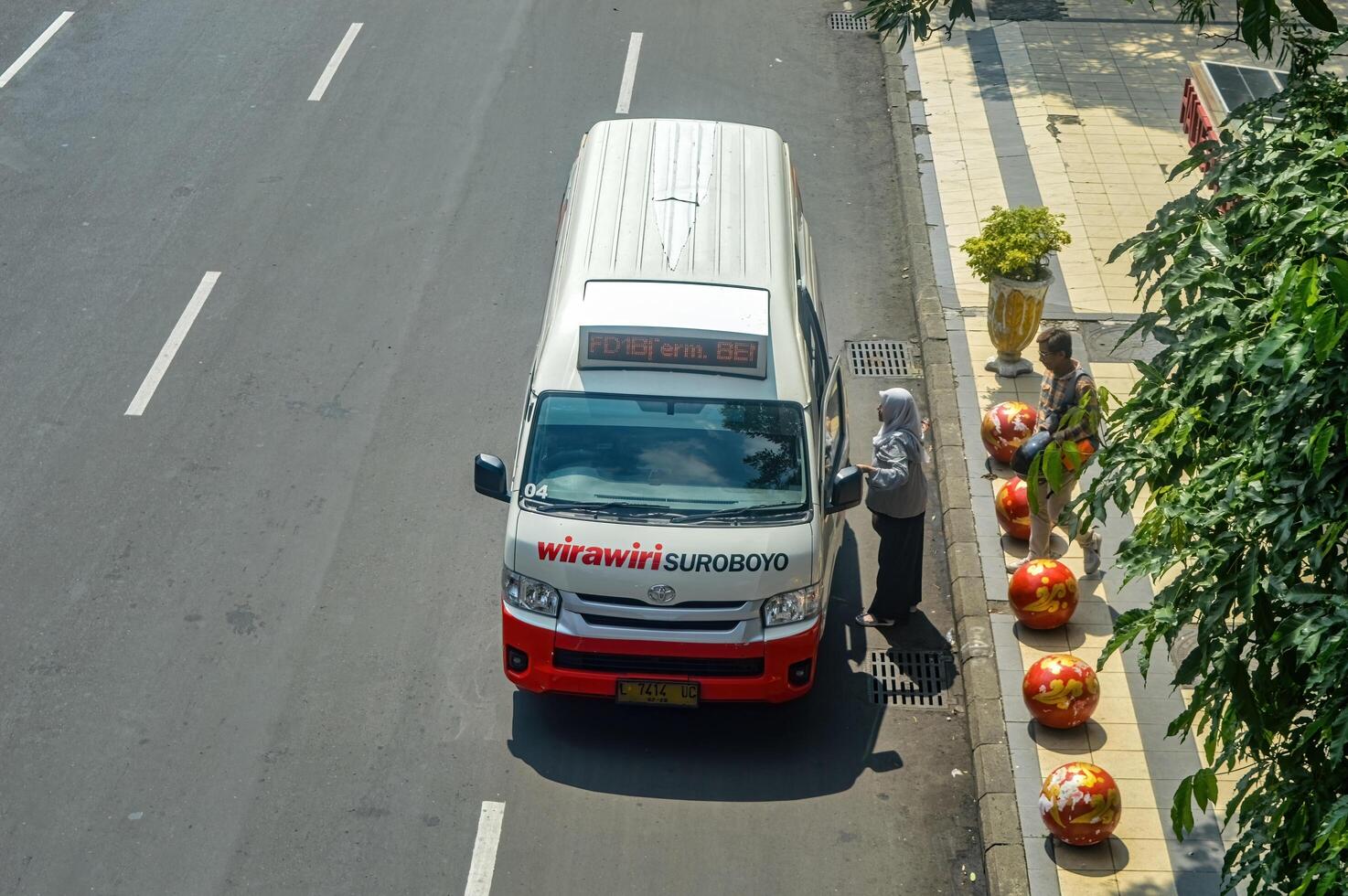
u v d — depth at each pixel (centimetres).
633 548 877
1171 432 583
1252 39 586
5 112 1638
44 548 1066
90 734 918
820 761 929
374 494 1134
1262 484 520
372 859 847
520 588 891
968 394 1251
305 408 1221
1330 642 469
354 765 908
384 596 1041
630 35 1873
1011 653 997
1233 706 516
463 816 877
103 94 1686
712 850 862
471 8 1931
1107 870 836
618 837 868
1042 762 912
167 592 1033
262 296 1358
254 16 1886
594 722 948
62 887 820
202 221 1465
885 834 880
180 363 1266
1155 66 1802
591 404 930
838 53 1848
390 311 1347
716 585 873
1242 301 588
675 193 1046
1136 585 1052
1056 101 1722
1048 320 1345
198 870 834
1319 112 689
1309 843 493
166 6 1898
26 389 1227
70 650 980
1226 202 696
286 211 1488
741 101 1728
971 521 1112
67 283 1365
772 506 898
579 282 981
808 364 977
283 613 1021
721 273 981
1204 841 853
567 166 1587
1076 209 1513
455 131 1645
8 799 870
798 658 898
